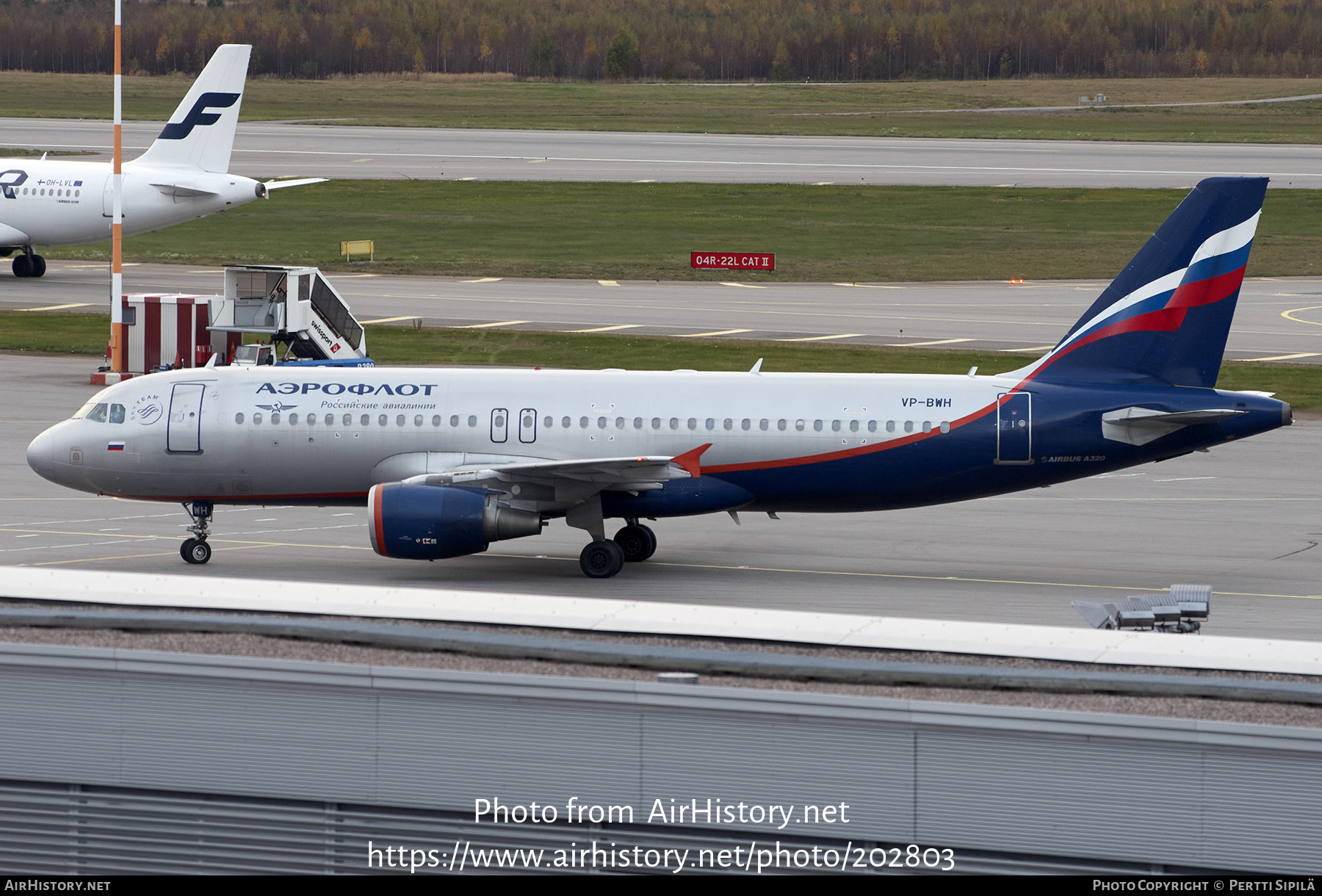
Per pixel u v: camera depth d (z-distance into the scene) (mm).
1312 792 53750
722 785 59125
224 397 138000
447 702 60781
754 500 136750
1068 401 133625
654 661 65688
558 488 131750
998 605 124688
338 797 61969
